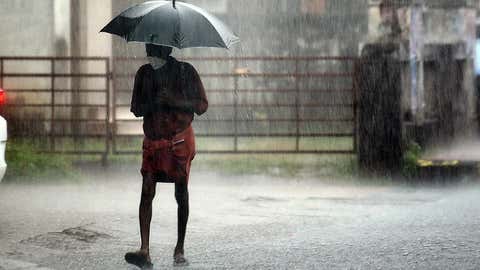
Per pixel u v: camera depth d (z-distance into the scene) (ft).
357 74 93.09
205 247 51.65
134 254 44.73
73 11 114.93
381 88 91.56
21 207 67.00
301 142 120.16
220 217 63.77
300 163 98.78
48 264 46.11
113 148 96.37
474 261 47.39
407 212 66.59
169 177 45.39
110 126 102.58
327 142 120.78
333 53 139.95
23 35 112.98
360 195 78.38
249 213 66.08
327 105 95.50
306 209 68.54
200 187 83.30
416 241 53.31
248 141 120.98
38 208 66.59
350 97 134.72
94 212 64.69
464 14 110.73
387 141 90.79
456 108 109.50
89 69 116.16
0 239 53.06
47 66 113.09
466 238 54.44
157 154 44.98
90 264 46.32
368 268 45.52
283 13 140.05
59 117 112.57
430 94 108.88
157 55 44.88
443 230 57.57
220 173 91.97
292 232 57.11
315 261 47.29
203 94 45.42
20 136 101.45
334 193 79.77
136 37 43.50
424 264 46.60
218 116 129.70
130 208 67.36
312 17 140.05
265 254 49.29
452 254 49.26
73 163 94.58
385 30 102.63
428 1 108.99
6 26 112.98
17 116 111.14
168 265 46.24
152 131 45.09
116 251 50.14
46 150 96.32
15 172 84.84
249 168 95.09
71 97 113.29
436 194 79.71
